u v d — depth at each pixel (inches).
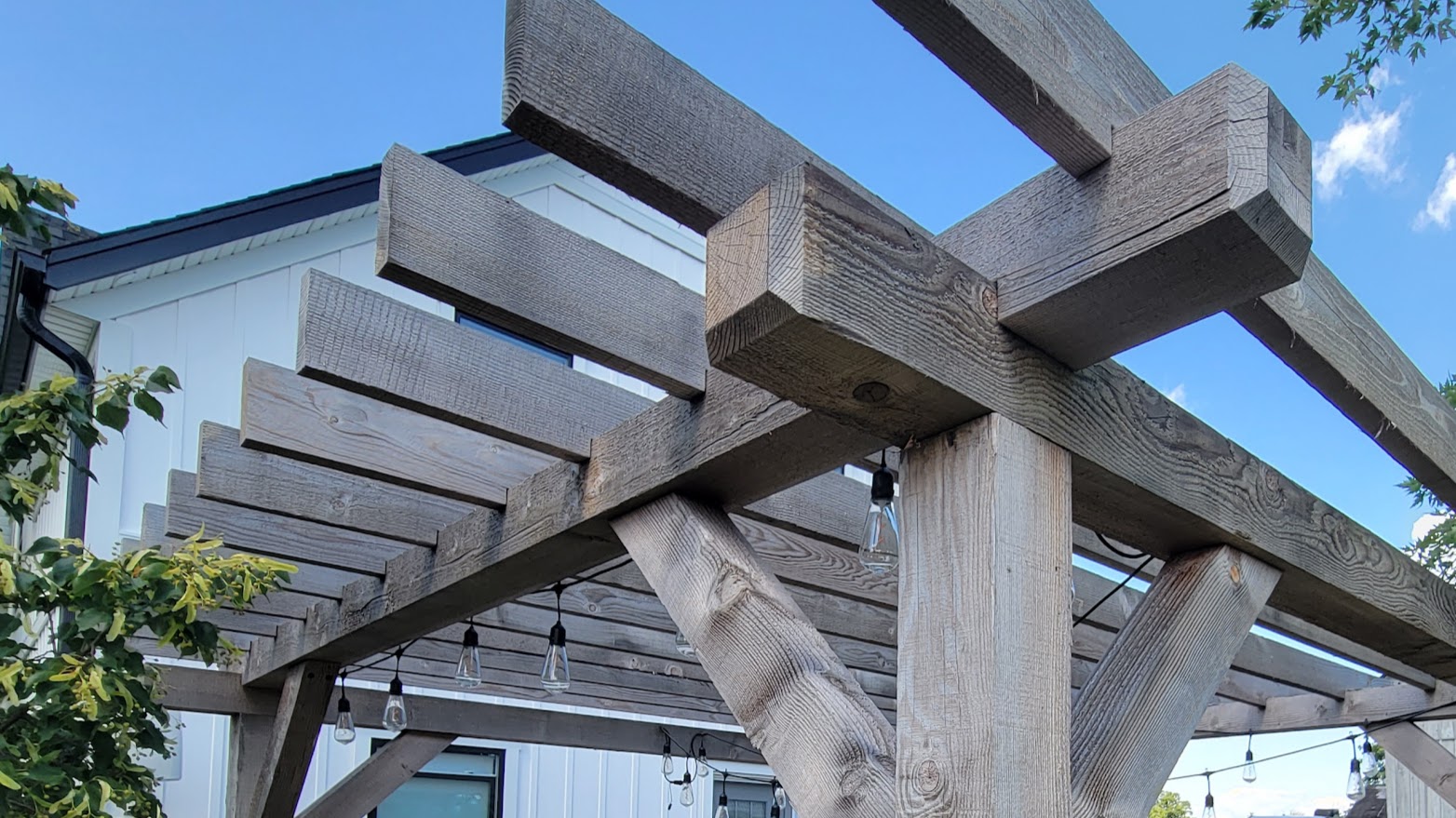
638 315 68.2
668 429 72.7
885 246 46.2
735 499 73.3
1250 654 172.6
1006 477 49.3
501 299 61.6
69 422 100.5
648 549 73.7
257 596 128.1
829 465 67.8
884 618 156.7
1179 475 63.7
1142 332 51.4
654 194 47.8
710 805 271.3
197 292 198.1
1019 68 44.1
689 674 188.4
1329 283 74.2
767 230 43.3
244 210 202.2
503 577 97.8
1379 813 293.6
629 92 46.9
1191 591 67.6
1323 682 193.6
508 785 230.8
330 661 141.3
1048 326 51.5
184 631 100.4
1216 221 43.6
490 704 191.9
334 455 84.8
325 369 68.0
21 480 99.7
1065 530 52.1
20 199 101.9
